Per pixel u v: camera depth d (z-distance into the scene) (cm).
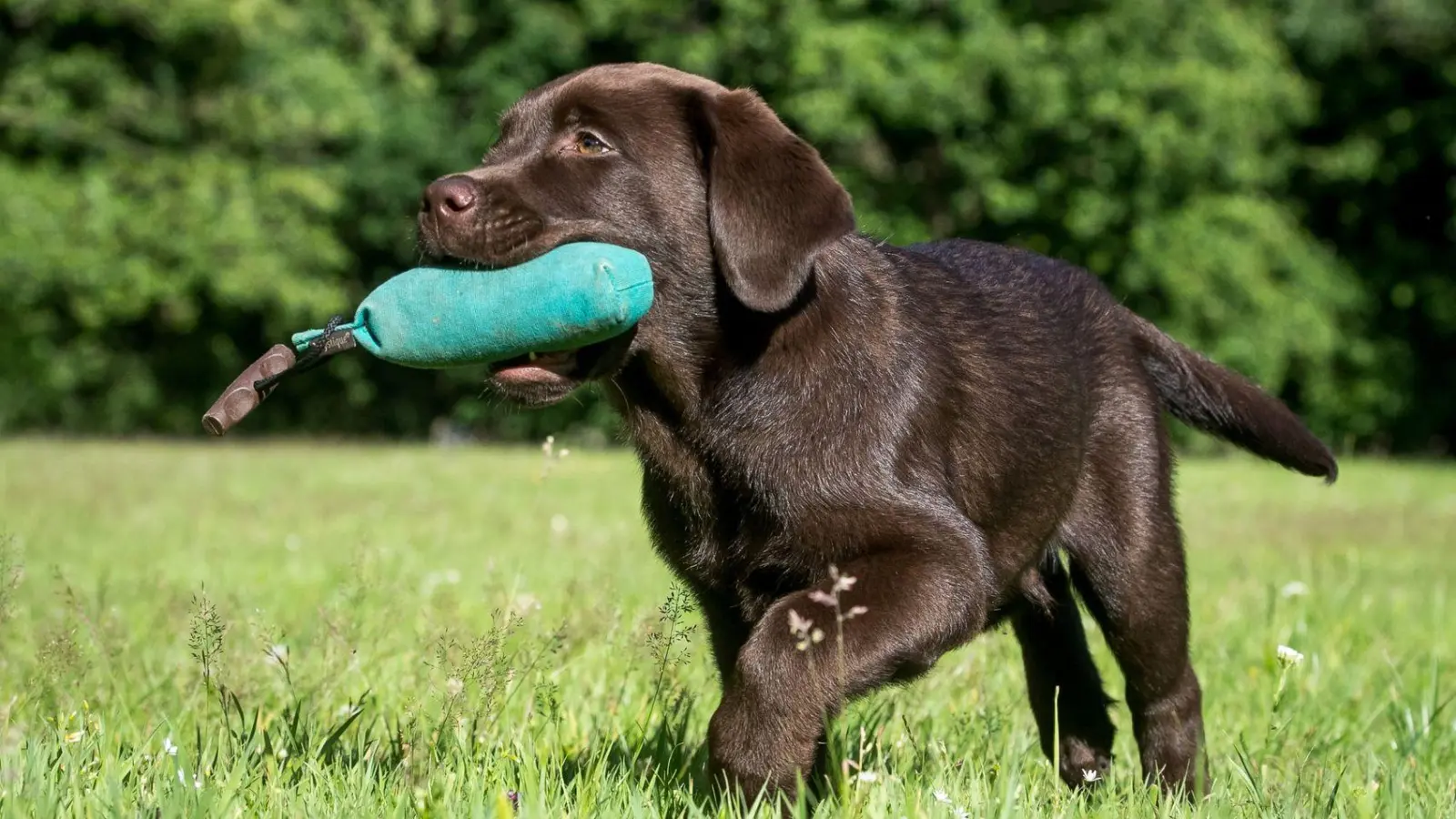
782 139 370
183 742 382
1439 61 2248
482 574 704
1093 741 467
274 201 2178
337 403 2497
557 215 378
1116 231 2203
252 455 1764
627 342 378
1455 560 974
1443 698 514
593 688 464
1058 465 434
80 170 2169
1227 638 606
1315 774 388
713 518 385
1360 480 1677
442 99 2359
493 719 398
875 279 396
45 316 2256
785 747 327
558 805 329
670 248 381
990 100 2150
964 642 361
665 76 394
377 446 2164
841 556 368
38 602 649
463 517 1070
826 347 374
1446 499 1433
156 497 1219
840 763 391
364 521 1031
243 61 2203
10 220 2064
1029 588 451
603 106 383
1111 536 452
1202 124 2106
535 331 359
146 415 2419
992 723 439
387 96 2291
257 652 477
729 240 363
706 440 380
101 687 450
